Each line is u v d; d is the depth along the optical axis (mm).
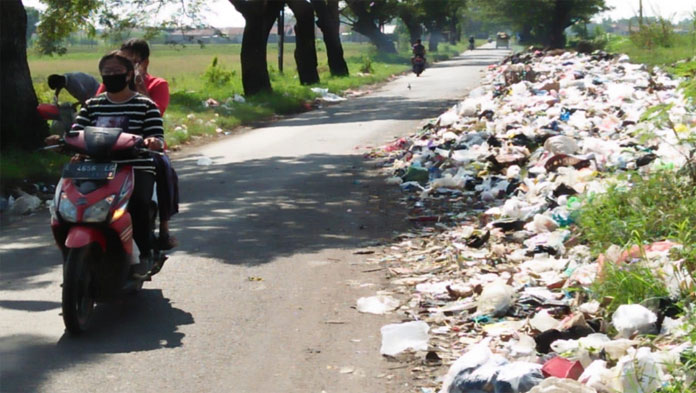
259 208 10539
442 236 8859
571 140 11695
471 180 11164
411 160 13180
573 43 72938
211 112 23812
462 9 102875
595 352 4910
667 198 7789
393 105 27125
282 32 44375
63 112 6766
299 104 28812
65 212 5844
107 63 6242
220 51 102625
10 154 14359
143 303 6723
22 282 7430
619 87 17500
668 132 11102
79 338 5934
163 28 27812
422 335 5742
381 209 10391
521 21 73688
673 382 4277
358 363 5426
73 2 26281
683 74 8625
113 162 6086
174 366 5402
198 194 11664
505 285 6359
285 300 6773
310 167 14031
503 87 24125
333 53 44156
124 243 5977
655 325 5297
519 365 4703
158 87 7020
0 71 15148
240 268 7730
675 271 5766
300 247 8500
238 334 5992
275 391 5008
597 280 6133
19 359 5504
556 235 7941
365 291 6992
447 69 51750
